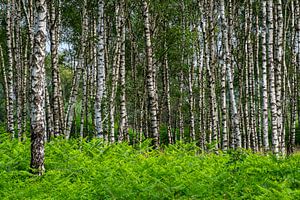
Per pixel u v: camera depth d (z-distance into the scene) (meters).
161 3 24.05
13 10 27.20
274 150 17.16
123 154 14.22
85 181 9.95
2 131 22.14
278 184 8.94
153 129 16.28
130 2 26.59
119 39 22.39
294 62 29.12
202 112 26.80
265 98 18.86
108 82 24.52
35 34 11.66
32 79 11.58
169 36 23.31
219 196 9.02
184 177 9.71
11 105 24.00
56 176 10.25
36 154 11.47
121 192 8.79
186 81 36.59
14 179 10.62
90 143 15.85
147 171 10.59
